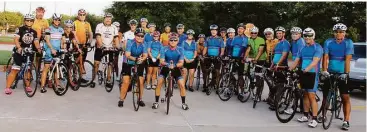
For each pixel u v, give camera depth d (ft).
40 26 25.68
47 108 20.13
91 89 26.76
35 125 16.83
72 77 25.50
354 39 62.13
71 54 25.50
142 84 21.34
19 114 18.49
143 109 21.50
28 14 22.72
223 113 21.67
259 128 18.71
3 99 21.52
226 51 27.81
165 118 19.69
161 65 21.50
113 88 27.73
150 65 27.04
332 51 19.42
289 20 86.02
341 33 18.92
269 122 20.07
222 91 25.89
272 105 23.06
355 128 19.84
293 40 22.15
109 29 27.07
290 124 19.89
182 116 20.35
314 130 18.94
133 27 28.14
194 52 28.40
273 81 23.06
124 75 21.48
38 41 23.39
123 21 77.20
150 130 17.21
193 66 28.63
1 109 19.19
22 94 23.27
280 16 90.12
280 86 21.02
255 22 87.10
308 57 19.43
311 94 19.48
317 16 66.44
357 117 22.59
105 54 26.73
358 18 64.80
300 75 19.69
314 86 19.33
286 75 21.56
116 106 21.85
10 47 63.87
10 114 18.35
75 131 16.31
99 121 18.24
